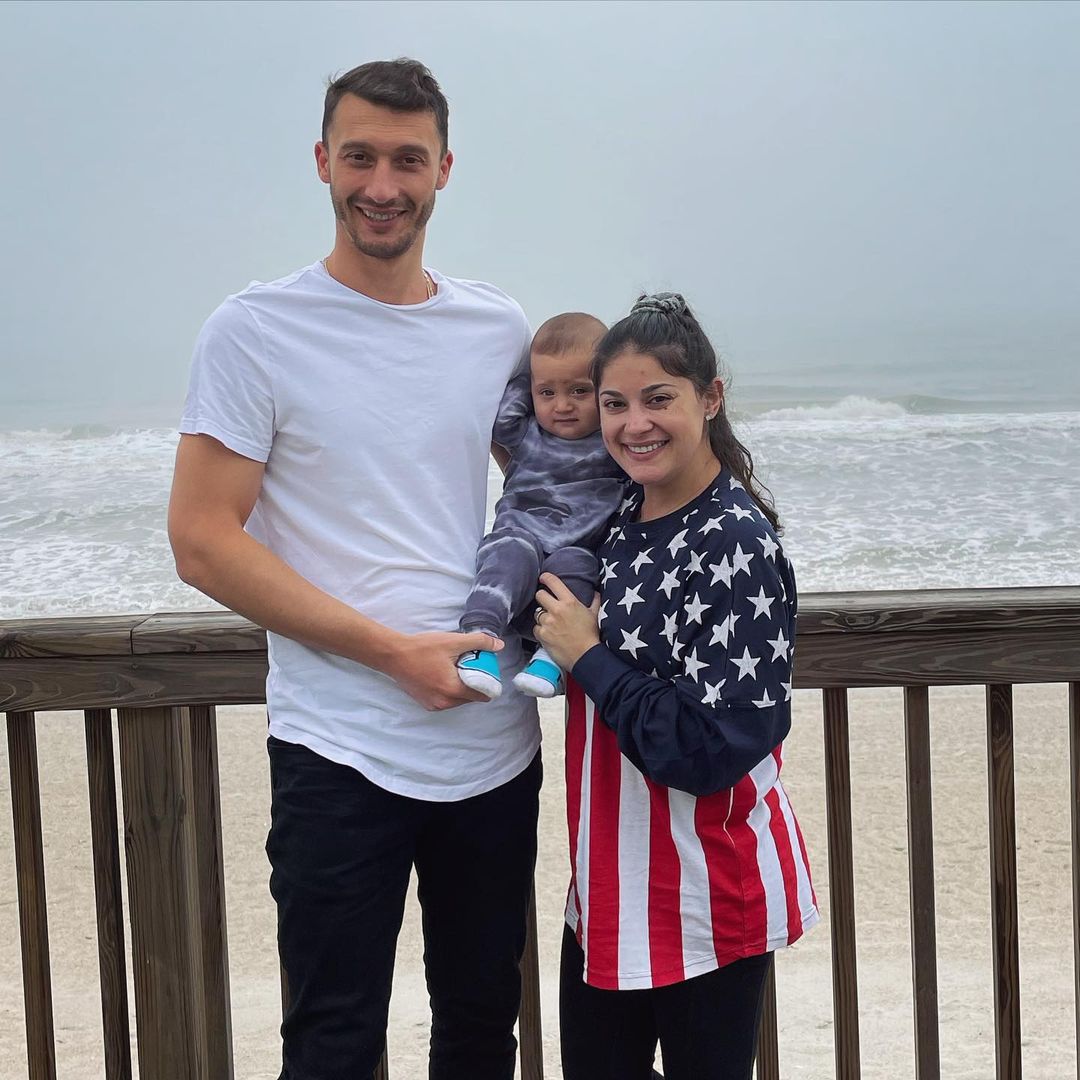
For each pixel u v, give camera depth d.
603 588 1.92
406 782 1.90
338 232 1.91
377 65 1.86
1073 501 11.69
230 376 1.83
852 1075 2.22
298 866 1.91
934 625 2.13
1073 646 2.13
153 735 2.18
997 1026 2.24
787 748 6.83
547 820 5.87
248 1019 3.89
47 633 2.14
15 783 2.20
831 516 11.48
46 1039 2.25
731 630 1.75
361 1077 1.94
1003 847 2.21
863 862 5.29
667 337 1.80
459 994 2.06
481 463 2.02
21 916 2.23
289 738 1.92
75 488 14.35
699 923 1.83
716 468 1.90
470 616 1.90
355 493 1.89
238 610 1.84
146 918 2.21
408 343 1.92
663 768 1.74
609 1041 1.96
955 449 14.35
